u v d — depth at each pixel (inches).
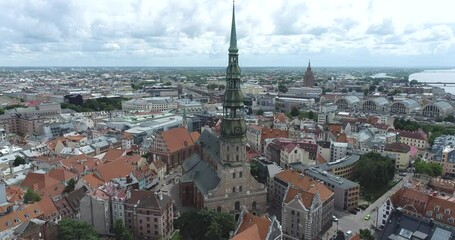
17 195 6909.5
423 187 7406.5
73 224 5378.9
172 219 6501.0
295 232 5989.2
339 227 6461.6
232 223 5718.5
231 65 6309.1
